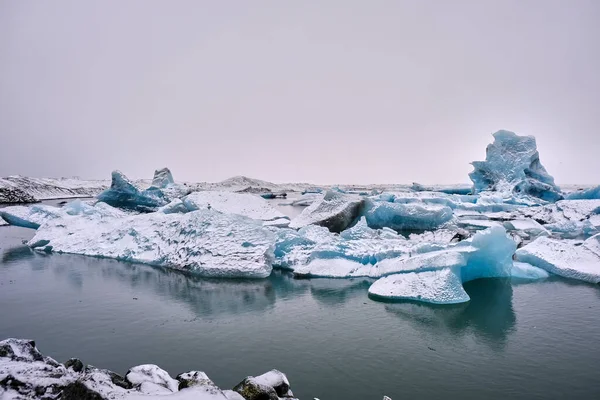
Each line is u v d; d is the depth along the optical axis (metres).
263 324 10.30
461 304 11.95
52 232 22.86
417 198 36.28
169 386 5.88
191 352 8.51
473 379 7.36
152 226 20.30
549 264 16.03
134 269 17.02
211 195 31.36
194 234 17.48
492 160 45.41
